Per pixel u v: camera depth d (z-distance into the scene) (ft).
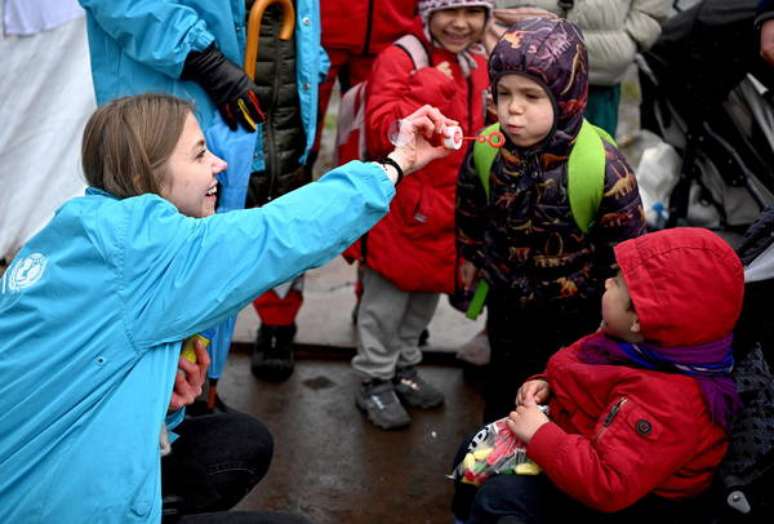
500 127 8.82
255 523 6.85
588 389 6.82
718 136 10.57
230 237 6.23
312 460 10.53
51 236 6.33
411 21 12.07
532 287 9.06
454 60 10.43
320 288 14.14
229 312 6.35
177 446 7.79
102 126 6.64
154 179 6.63
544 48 8.11
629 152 17.10
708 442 6.47
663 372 6.56
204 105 9.34
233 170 9.30
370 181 6.61
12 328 6.21
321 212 6.40
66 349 6.08
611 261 8.77
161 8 8.75
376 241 10.49
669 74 10.70
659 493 6.66
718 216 10.92
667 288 6.45
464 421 11.43
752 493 6.34
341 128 11.24
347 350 12.59
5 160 11.94
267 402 11.59
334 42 12.07
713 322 6.46
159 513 6.15
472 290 10.64
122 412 6.07
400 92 10.11
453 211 10.37
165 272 6.16
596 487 6.37
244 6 9.44
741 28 10.05
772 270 7.04
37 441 6.04
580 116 8.44
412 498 10.00
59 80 12.02
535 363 9.48
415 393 11.58
